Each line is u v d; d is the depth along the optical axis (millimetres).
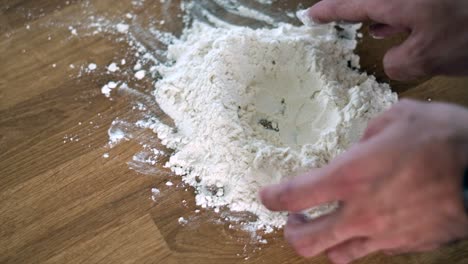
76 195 636
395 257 594
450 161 426
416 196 436
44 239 617
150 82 692
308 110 658
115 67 701
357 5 607
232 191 621
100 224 621
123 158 652
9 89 692
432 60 566
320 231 479
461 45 548
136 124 669
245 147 621
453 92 667
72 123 672
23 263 608
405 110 460
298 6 734
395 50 587
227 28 726
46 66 705
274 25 727
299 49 672
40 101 685
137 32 726
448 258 591
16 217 629
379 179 443
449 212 433
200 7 740
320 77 657
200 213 622
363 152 451
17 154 659
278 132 651
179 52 708
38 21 733
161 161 649
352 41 699
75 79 696
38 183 643
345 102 647
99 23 731
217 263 602
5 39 722
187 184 637
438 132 437
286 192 473
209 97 645
